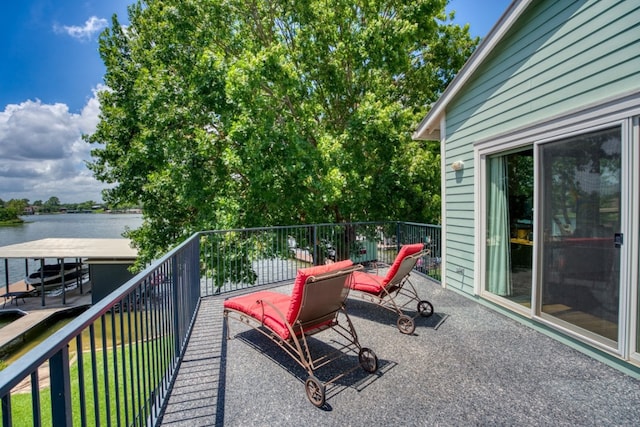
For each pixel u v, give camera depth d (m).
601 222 2.99
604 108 2.94
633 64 2.75
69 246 18.25
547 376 2.79
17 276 24.50
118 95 11.27
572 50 3.31
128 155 10.74
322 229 8.14
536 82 3.77
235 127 7.68
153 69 10.05
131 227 16.33
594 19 3.09
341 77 9.60
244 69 7.71
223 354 3.28
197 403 2.46
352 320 4.19
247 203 8.77
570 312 3.32
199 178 8.93
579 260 3.21
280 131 7.98
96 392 1.39
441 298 5.18
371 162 9.52
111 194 12.67
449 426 2.18
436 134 6.74
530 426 2.17
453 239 5.58
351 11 9.70
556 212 3.47
